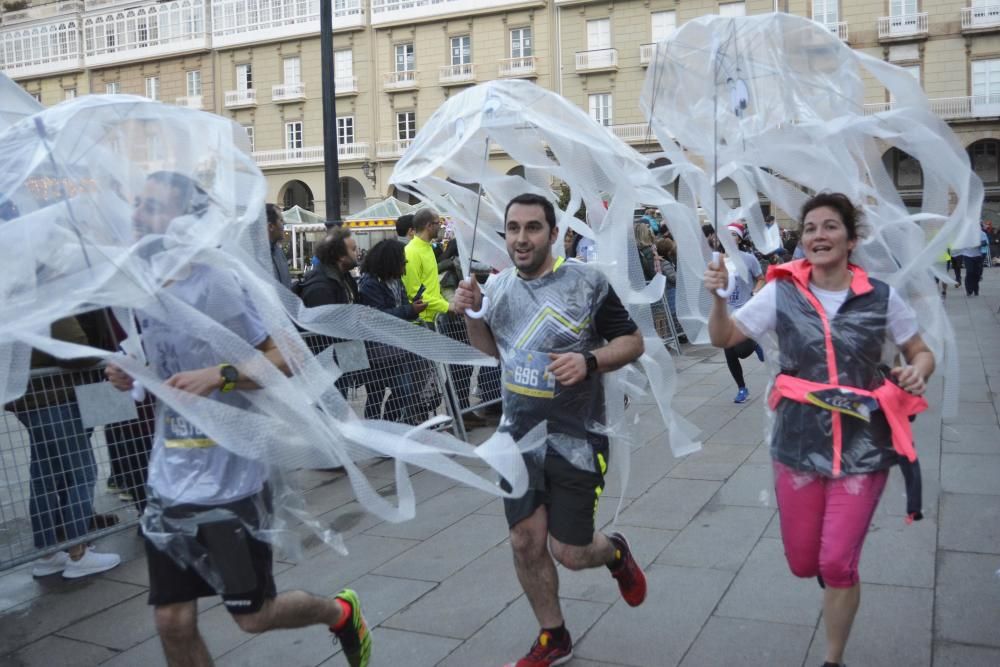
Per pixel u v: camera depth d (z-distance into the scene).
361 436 2.60
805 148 3.55
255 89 37.91
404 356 6.00
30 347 2.30
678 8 31.59
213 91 38.69
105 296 2.18
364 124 36.19
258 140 38.22
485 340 3.02
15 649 3.33
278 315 2.39
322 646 3.25
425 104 35.44
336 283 5.77
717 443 6.05
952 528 4.02
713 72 3.52
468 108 3.24
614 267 3.29
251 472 2.38
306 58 36.91
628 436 3.23
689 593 3.49
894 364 2.66
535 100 3.21
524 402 2.83
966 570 3.54
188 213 2.29
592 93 33.06
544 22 33.38
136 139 2.35
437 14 34.59
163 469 2.36
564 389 2.81
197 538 2.32
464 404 6.79
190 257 2.24
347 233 5.77
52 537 4.02
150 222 2.26
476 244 3.67
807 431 2.60
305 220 22.73
